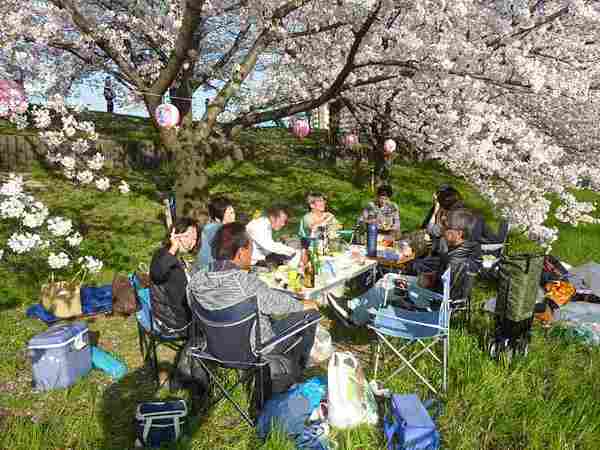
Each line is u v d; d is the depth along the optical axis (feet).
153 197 28.40
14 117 14.25
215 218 13.51
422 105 22.08
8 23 14.28
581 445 8.63
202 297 8.41
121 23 21.59
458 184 37.32
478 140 16.97
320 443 8.02
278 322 10.25
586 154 20.80
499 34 16.74
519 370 11.07
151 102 18.98
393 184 35.83
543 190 17.49
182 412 8.69
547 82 14.99
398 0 15.55
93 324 13.75
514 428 8.96
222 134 21.38
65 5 15.93
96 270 13.56
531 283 11.12
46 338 10.08
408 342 11.09
